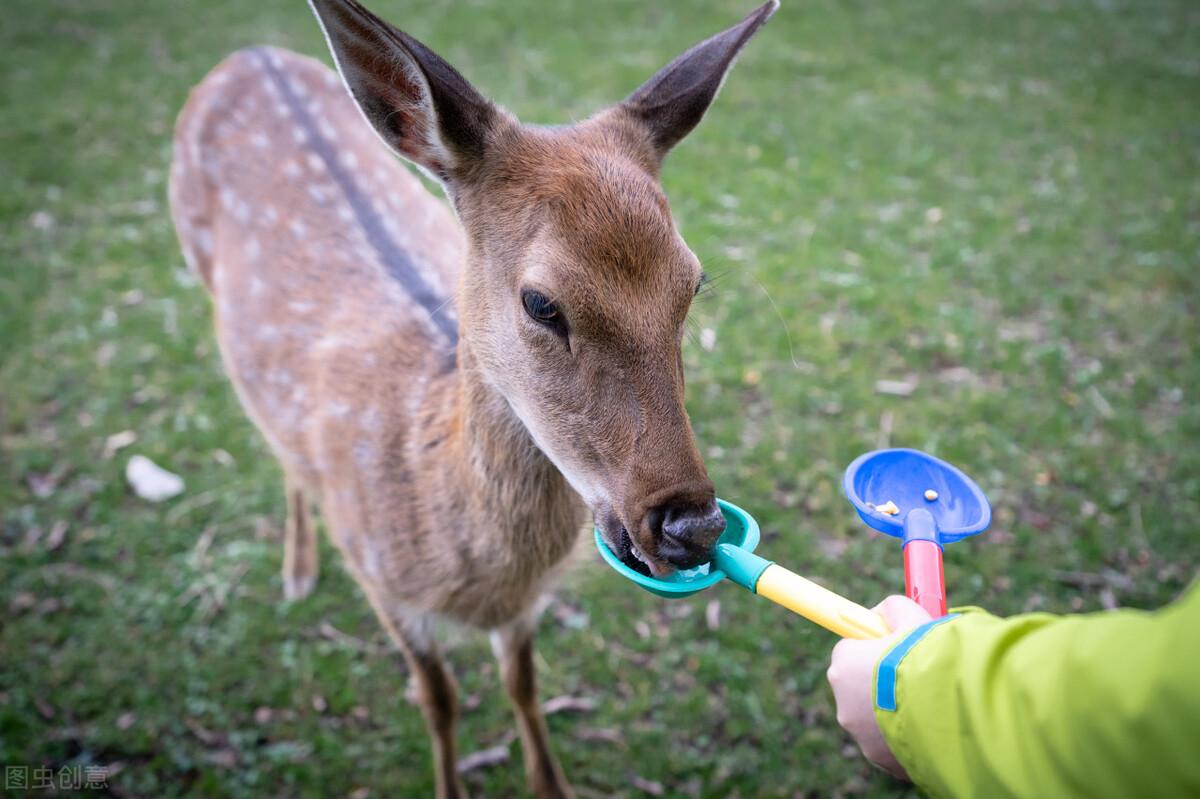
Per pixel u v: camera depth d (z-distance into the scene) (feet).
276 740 10.39
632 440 6.05
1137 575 11.94
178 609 11.57
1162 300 16.67
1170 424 14.07
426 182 17.95
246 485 13.10
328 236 10.61
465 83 6.77
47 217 17.83
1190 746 3.12
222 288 11.25
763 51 25.91
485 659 11.42
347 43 6.62
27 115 21.09
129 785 9.91
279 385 10.18
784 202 18.86
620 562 6.16
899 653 4.52
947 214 18.89
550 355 6.31
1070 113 23.53
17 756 10.02
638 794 10.02
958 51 26.84
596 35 25.94
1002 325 15.96
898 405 14.24
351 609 11.80
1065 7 30.81
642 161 6.99
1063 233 18.38
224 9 26.94
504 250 6.60
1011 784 3.84
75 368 14.62
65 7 26.66
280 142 11.50
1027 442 13.65
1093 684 3.45
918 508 6.23
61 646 11.10
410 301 9.46
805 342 15.33
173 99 22.08
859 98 23.62
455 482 7.91
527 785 10.10
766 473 13.14
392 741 10.46
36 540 12.15
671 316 6.14
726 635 11.38
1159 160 21.45
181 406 14.14
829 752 10.32
